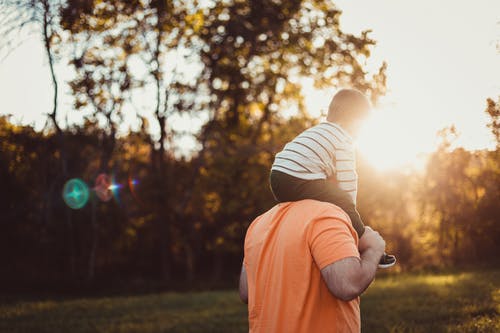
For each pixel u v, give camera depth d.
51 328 7.34
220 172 21.47
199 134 19.91
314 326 2.05
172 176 21.89
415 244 15.66
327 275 1.99
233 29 12.10
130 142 18.84
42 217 15.32
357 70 7.32
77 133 15.21
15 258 16.41
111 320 8.18
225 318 7.88
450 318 5.28
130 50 11.31
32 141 8.71
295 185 2.29
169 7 9.48
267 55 14.12
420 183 7.32
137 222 22.52
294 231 2.13
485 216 5.70
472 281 6.41
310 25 10.38
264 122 20.73
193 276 23.75
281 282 2.11
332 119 2.47
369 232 2.25
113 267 22.45
